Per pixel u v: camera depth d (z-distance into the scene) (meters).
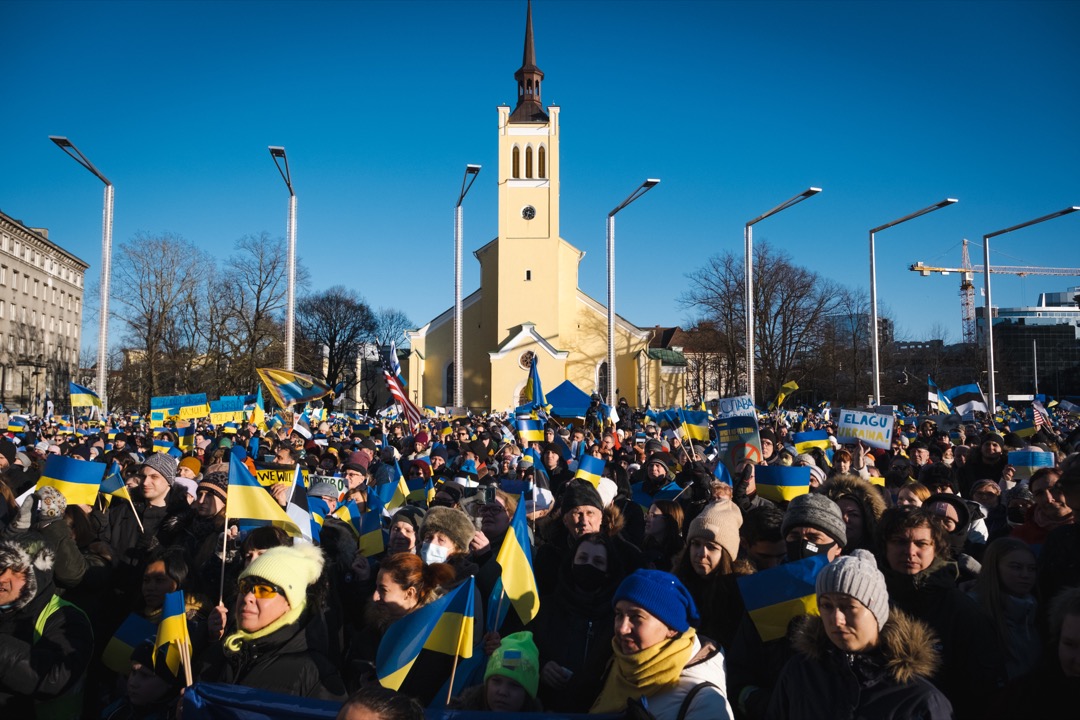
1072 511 6.02
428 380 63.94
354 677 5.19
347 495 9.34
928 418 24.12
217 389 56.78
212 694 4.31
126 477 10.47
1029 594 5.22
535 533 7.89
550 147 62.00
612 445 15.06
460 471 11.95
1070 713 3.53
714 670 4.09
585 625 5.16
